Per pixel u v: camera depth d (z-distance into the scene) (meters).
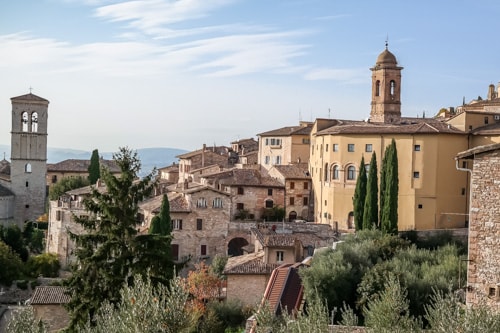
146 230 112.31
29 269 115.69
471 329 29.09
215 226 116.75
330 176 117.00
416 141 104.31
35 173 165.50
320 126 129.75
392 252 76.38
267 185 128.12
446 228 100.50
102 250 51.22
